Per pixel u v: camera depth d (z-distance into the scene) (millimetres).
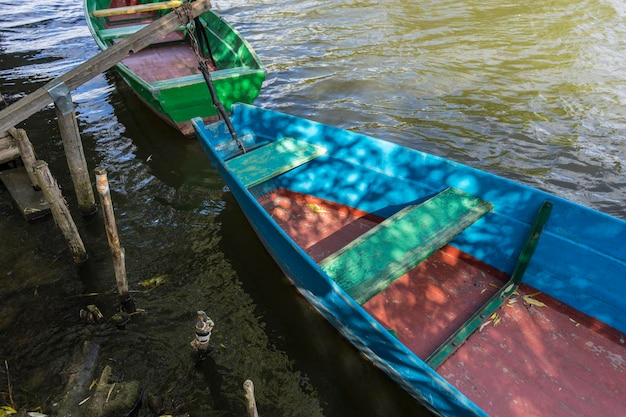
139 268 5512
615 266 4070
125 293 4941
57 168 7301
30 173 6230
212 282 5336
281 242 4438
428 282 4938
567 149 7754
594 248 4152
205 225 6223
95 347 4551
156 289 5230
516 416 3732
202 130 6027
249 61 7926
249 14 14008
